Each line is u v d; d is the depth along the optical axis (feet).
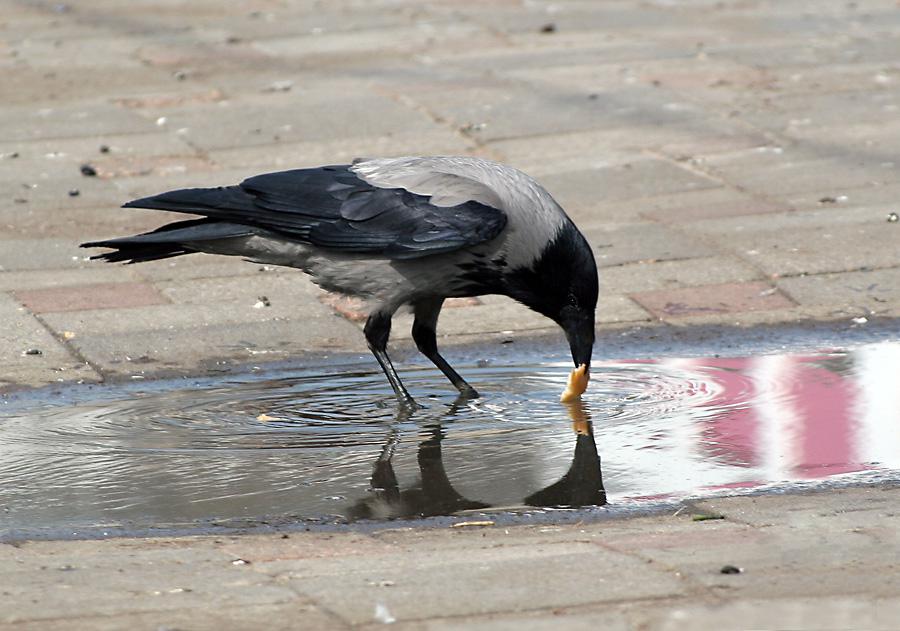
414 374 39.68
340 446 33.63
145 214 53.57
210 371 39.63
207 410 36.42
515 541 26.18
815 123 63.26
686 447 33.04
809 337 41.81
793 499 28.58
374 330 38.19
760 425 34.53
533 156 60.03
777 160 58.59
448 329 43.19
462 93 68.90
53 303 44.62
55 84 71.77
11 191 56.13
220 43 79.61
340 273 38.06
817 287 45.57
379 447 33.55
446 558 25.03
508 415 35.91
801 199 53.98
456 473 31.58
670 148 60.59
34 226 52.29
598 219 52.70
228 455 32.99
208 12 87.30
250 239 38.34
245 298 45.44
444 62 74.95
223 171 58.44
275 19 85.15
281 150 61.05
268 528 28.04
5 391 37.91
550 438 34.01
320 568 24.66
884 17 82.58
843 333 42.11
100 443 33.88
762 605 22.47
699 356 40.47
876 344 41.16
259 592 23.35
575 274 36.96
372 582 23.76
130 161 59.93
